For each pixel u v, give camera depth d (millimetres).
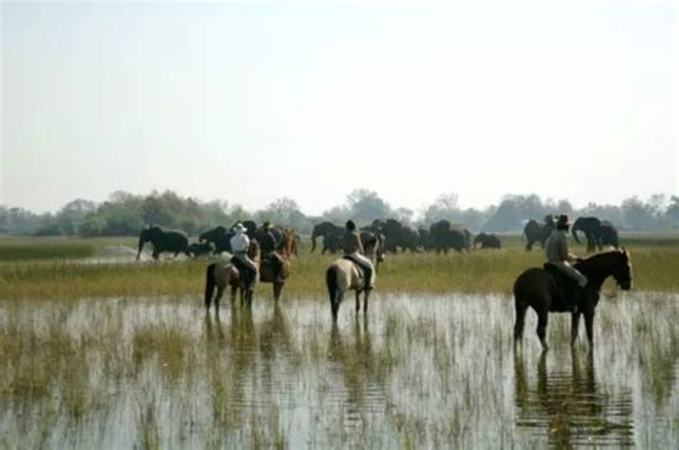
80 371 19969
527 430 15016
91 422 15836
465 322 28203
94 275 46156
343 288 28562
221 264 31641
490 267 47188
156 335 24609
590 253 69875
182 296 38438
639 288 38656
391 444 14273
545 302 22547
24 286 41656
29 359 21484
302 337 25547
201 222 173500
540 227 83125
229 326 28406
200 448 14203
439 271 46000
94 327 27281
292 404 17078
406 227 79750
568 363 21078
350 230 30328
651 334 24516
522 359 21594
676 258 49531
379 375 19703
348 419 15930
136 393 18000
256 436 14273
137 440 14695
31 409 16719
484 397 17344
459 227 82375
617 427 15156
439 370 20219
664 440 14281
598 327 26781
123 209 178000
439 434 14664
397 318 28531
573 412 16203
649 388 18094
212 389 17922
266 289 40562
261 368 20703
